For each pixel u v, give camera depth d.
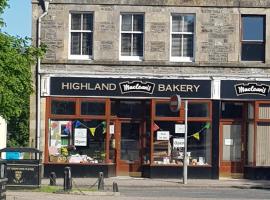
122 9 30.06
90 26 30.25
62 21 29.97
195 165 29.83
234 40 30.12
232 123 30.42
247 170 30.17
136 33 30.27
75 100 29.83
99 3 30.05
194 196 22.09
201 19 30.12
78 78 29.73
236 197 21.97
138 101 30.38
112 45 30.00
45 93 29.66
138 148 30.39
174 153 29.94
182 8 30.08
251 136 30.31
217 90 29.91
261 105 30.14
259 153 30.12
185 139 27.59
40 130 29.69
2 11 19.69
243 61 30.22
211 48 30.06
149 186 26.69
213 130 29.94
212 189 26.02
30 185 20.94
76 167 29.70
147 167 29.98
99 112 29.92
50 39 29.89
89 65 29.84
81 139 29.89
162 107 29.94
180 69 29.95
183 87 29.88
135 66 29.89
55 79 29.72
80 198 18.88
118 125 30.33
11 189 20.83
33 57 22.88
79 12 30.19
